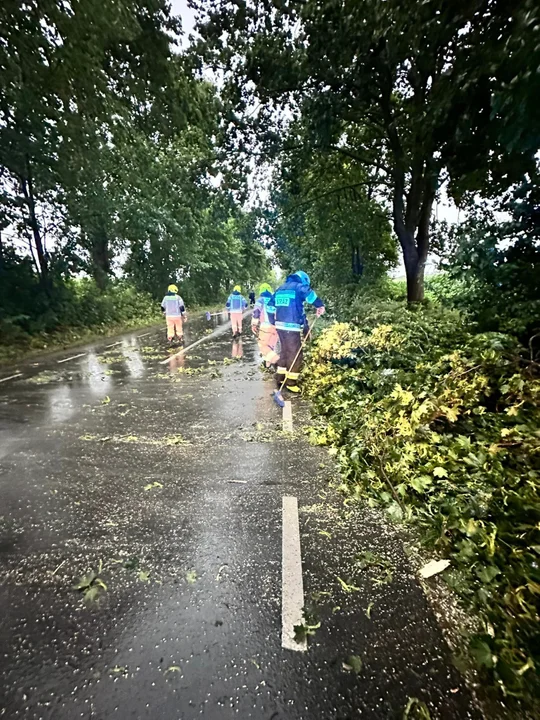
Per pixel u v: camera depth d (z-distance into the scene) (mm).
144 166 15008
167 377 8102
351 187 15531
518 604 1925
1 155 12703
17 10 8141
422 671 1735
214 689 1670
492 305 6559
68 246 16922
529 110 4133
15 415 5652
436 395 4082
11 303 13461
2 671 1777
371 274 20047
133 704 1614
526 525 2338
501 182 6867
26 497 3320
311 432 4691
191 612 2084
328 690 1660
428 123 6730
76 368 9266
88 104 10703
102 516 3010
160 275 28672
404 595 2174
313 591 2217
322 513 3000
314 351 7414
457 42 5277
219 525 2863
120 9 8539
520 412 3701
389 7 5676
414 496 3039
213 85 12445
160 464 3924
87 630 1989
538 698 1580
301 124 12344
